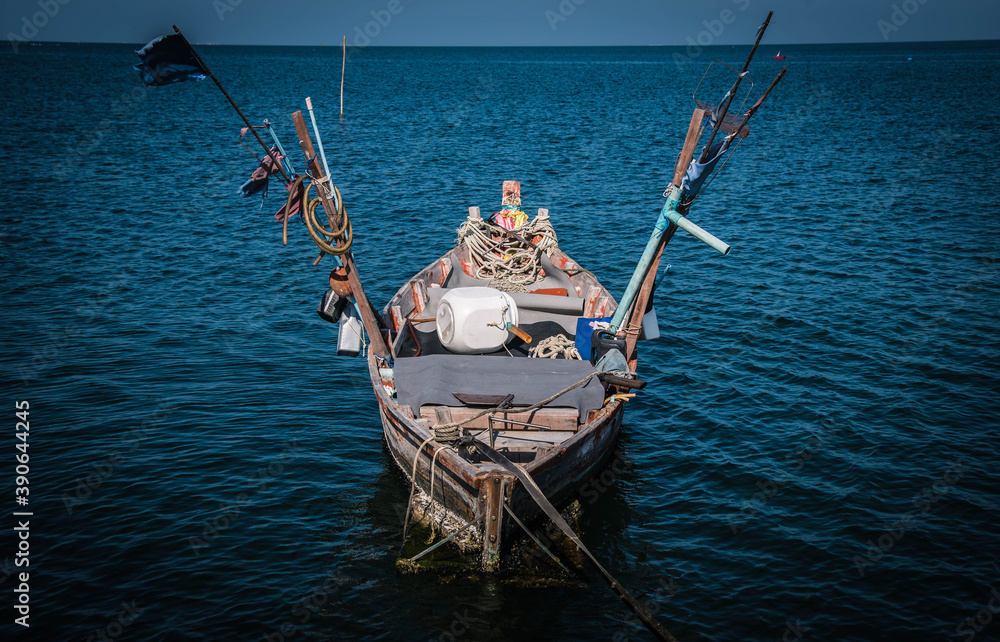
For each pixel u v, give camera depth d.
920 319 14.90
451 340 10.26
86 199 24.59
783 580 7.86
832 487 9.42
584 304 12.75
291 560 8.12
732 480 9.66
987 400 11.52
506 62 192.00
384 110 57.47
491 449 7.77
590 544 8.45
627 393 9.47
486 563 7.56
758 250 20.09
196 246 19.94
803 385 12.19
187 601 7.43
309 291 16.66
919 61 165.38
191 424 10.76
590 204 25.67
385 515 8.96
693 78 109.00
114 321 14.45
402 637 7.08
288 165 9.98
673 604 7.55
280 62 171.38
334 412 11.34
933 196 26.14
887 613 7.36
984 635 7.05
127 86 75.88
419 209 24.55
